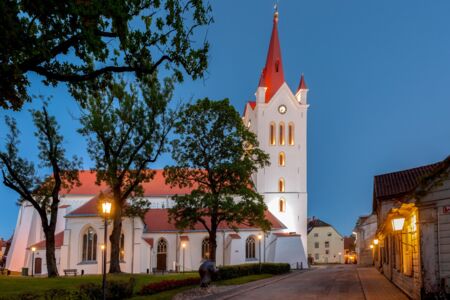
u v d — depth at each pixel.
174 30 15.07
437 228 16.92
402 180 38.75
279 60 81.06
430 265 16.95
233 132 40.69
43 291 16.58
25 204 70.44
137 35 14.54
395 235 28.36
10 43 11.55
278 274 50.41
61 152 42.31
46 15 12.30
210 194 39.53
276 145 77.69
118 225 41.34
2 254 101.06
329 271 54.28
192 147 40.50
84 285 19.81
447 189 16.73
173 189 72.88
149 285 27.05
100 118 39.22
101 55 13.89
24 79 14.05
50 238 40.69
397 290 25.81
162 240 63.62
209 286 31.55
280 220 76.00
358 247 98.69
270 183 76.69
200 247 63.62
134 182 41.94
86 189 70.81
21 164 41.25
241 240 64.50
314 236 128.75
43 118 41.47
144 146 41.44
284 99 78.69
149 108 40.88
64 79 13.95
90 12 12.21
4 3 11.03
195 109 40.47
